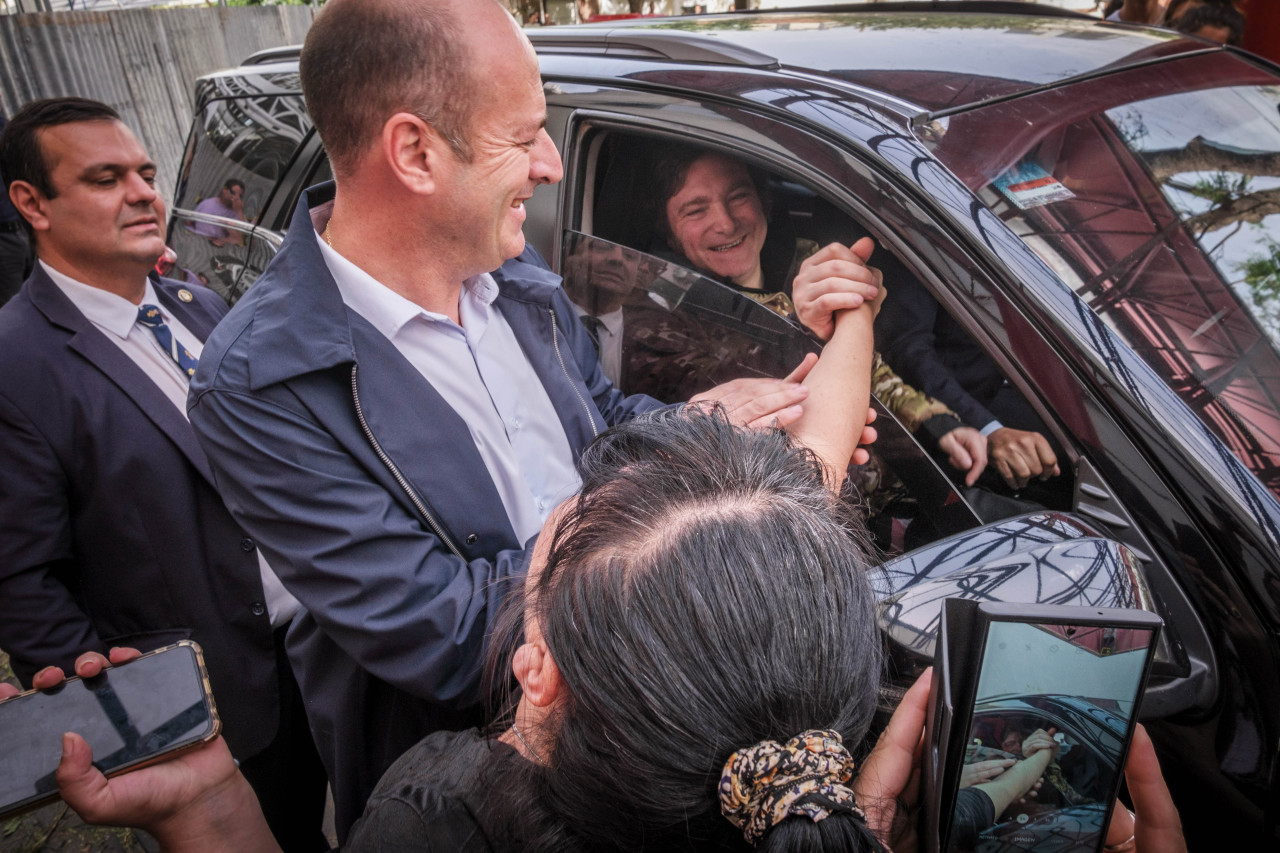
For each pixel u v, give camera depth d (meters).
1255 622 1.14
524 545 1.32
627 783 0.64
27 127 1.54
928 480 1.45
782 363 1.58
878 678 0.71
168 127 7.81
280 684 1.83
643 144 1.76
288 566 1.20
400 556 1.17
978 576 1.13
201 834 1.00
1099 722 0.71
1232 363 1.38
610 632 0.63
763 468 0.74
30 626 1.59
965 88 1.62
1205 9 3.51
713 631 0.62
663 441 0.78
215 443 1.18
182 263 3.14
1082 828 0.73
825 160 1.48
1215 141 1.65
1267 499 1.18
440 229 1.20
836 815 0.58
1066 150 1.52
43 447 1.58
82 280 1.64
